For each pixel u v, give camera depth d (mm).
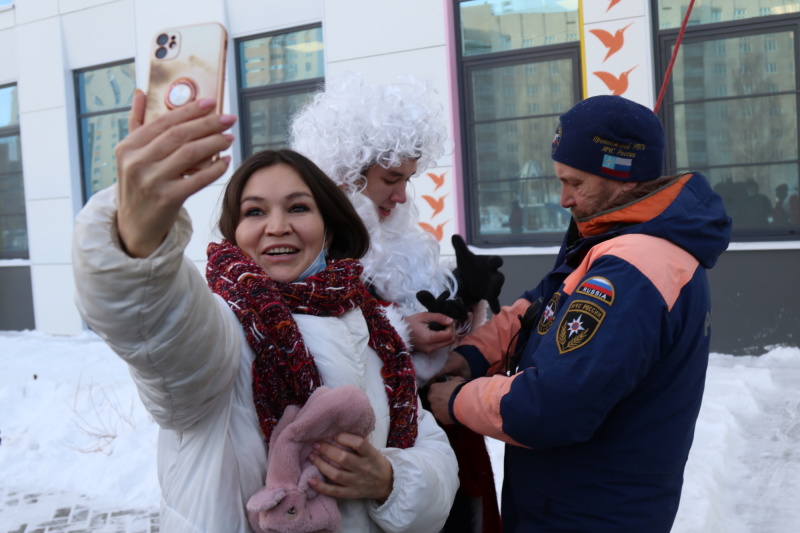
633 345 1650
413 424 1654
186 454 1405
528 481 1885
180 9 8250
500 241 7246
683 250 1785
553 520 1844
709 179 6520
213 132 1002
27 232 9633
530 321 2027
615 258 1730
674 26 6426
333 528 1433
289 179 1582
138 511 4371
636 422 1780
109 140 9000
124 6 8539
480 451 2111
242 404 1436
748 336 6371
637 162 1817
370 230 1983
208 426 1392
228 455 1394
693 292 1771
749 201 6438
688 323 1762
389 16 7203
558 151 1891
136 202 1016
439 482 1591
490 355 2141
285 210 1574
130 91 8781
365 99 1993
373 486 1488
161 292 1101
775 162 6320
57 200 9141
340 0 7383
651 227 1771
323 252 1659
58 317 9234
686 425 1834
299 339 1462
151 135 1007
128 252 1071
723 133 6441
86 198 9180
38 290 9336
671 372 1782
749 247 6285
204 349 1219
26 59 9180
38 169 9234
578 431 1677
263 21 7902
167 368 1189
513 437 1743
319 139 2031
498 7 6992
